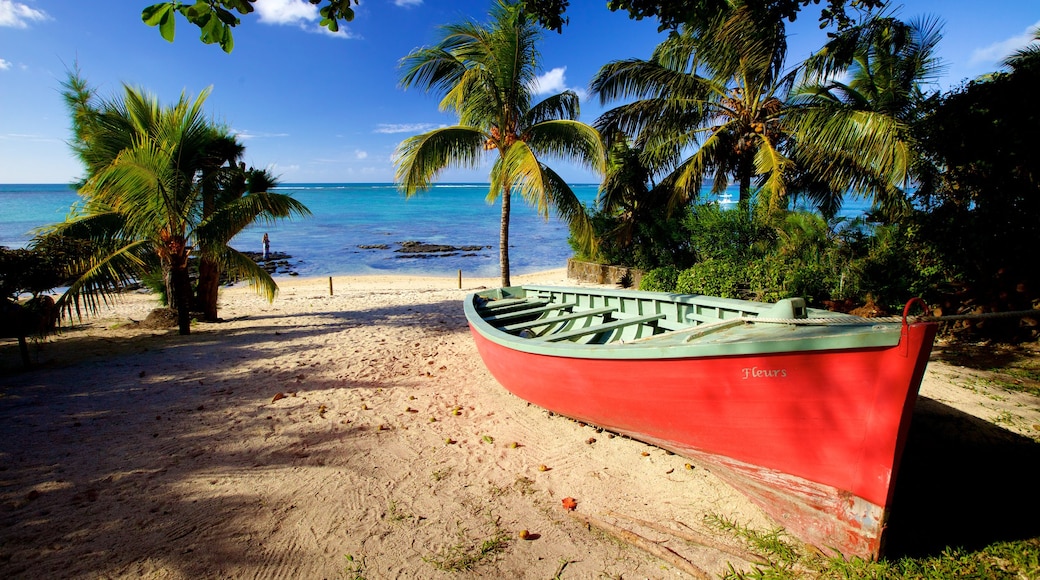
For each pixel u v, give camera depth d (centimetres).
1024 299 738
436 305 1412
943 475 414
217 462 474
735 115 1317
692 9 511
